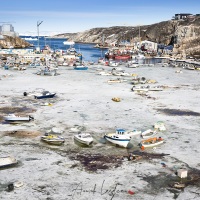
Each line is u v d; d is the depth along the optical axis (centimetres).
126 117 4822
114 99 5928
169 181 2761
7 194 2488
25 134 3994
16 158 3219
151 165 3091
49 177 2800
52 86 7512
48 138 3681
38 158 3231
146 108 5409
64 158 3250
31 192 2527
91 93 6675
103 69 11294
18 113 4978
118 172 2923
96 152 3441
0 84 7688
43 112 5056
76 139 3709
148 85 7512
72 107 5394
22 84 7762
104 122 4534
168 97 6353
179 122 4588
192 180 2788
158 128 4241
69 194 2502
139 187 2645
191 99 6191
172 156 3325
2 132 4066
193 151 3466
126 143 3559
